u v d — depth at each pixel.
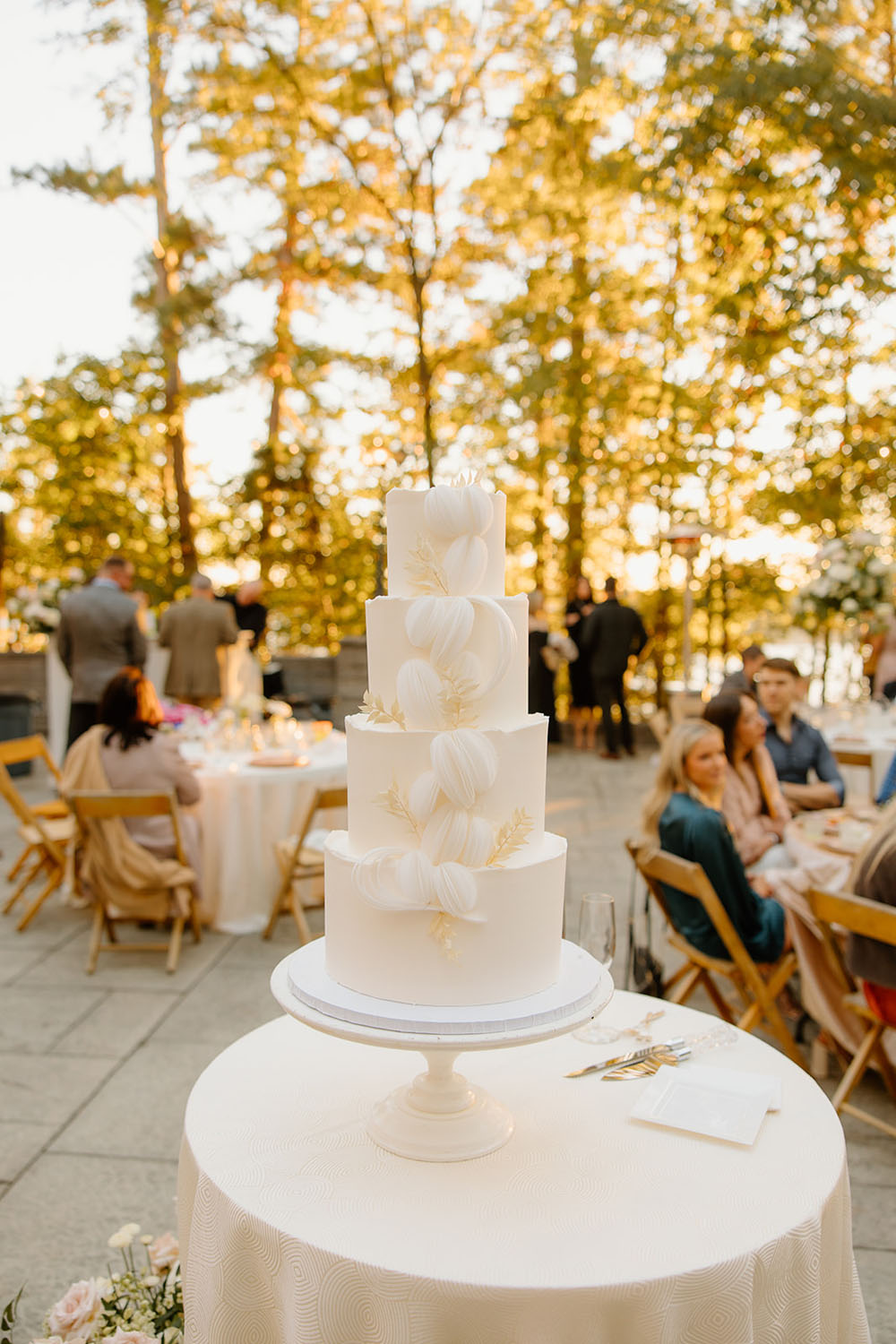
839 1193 1.71
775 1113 1.93
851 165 9.42
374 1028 1.61
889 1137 3.28
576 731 12.33
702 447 12.74
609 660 11.20
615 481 13.91
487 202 13.16
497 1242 1.50
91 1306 2.01
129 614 7.01
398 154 13.10
